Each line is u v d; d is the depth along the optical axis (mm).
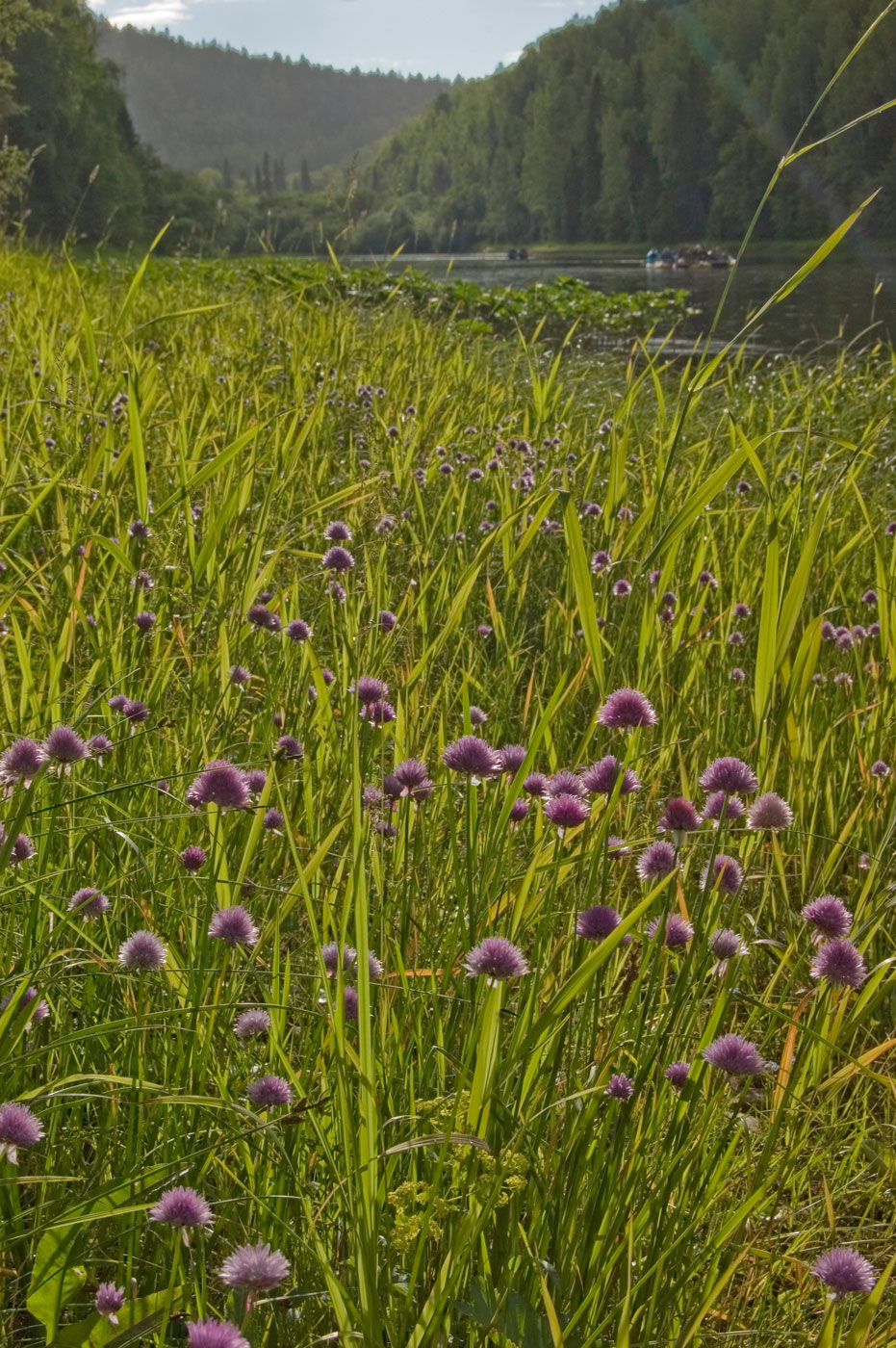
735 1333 1621
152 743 2812
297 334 9102
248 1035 1795
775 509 4320
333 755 2770
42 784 2266
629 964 2281
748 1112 2244
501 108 128375
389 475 5410
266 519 3605
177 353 8047
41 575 3701
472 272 47750
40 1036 1969
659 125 110500
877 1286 1388
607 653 3572
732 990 1777
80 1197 1666
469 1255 1461
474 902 1993
